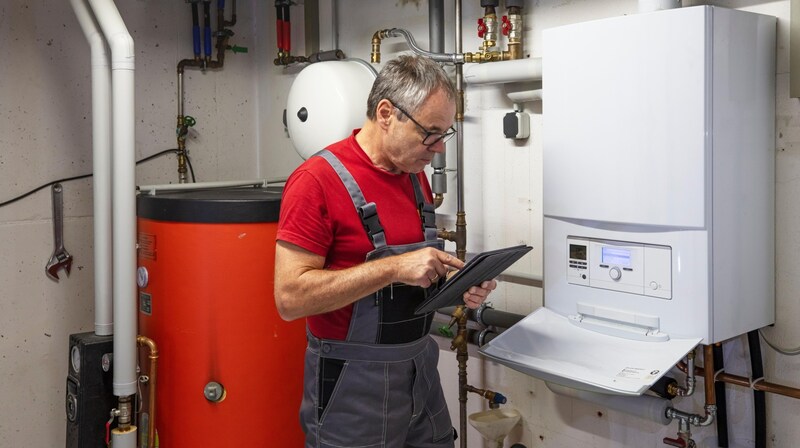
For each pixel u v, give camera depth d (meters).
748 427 1.68
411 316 1.56
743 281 1.54
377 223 1.49
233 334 1.99
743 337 1.66
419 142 1.46
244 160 2.98
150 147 2.70
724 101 1.46
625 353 1.52
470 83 2.08
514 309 2.14
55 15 2.45
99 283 2.13
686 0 1.69
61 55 2.47
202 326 1.99
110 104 2.12
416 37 2.32
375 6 2.46
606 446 1.96
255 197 2.06
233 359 2.00
